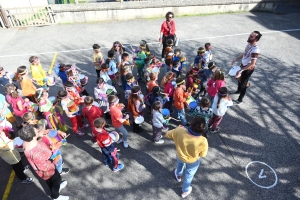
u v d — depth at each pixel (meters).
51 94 7.16
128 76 5.51
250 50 5.65
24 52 9.67
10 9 11.38
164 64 7.96
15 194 4.41
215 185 4.48
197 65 6.62
